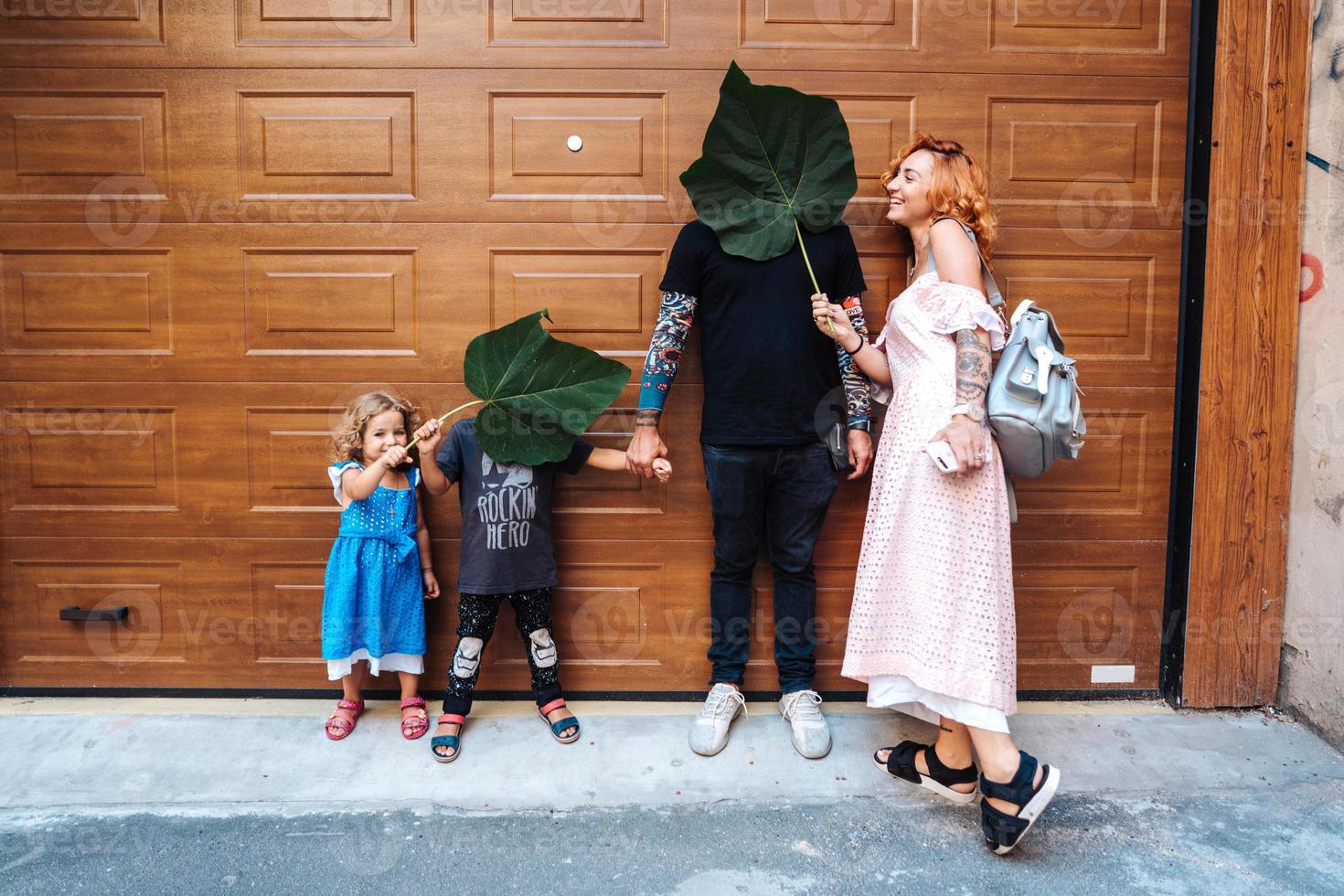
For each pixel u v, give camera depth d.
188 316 2.47
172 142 2.43
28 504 2.52
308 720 2.42
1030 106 2.46
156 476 2.51
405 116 2.43
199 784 2.15
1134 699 2.59
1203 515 2.47
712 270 2.26
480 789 2.15
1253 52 2.36
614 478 2.53
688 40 2.42
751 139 2.20
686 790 2.16
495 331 2.22
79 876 1.85
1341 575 2.31
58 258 2.46
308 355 2.48
